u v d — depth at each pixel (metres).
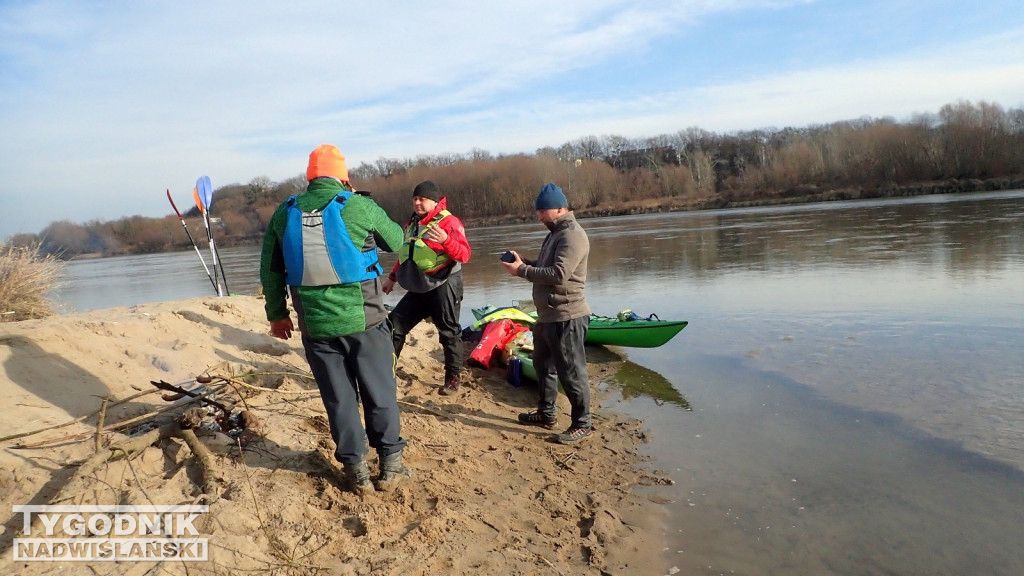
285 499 3.33
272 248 3.58
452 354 5.95
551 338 5.05
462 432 5.12
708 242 24.66
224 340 5.73
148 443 3.50
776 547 3.71
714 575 3.44
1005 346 7.41
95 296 20.45
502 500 4.04
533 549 3.51
